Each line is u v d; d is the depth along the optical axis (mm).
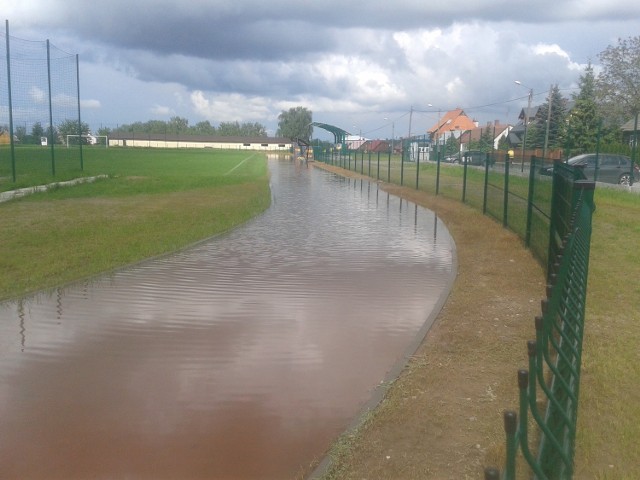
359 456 4309
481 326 7090
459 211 18141
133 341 6809
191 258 11352
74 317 7652
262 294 8797
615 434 4430
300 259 11359
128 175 34469
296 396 5422
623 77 38938
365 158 60938
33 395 5430
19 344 6703
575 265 4461
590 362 5750
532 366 2668
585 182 6414
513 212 13469
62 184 24469
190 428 4840
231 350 6539
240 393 5477
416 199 22828
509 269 10008
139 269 10375
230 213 17594
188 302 8359
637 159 26719
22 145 68312
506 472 2311
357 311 7957
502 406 5000
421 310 7988
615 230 13406
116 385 5641
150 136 137875
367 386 5625
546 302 3092
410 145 64688
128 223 15070
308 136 153125
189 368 6051
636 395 5086
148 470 4246
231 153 99688
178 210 18062
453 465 4145
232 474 4211
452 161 55250
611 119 39719
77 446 4559
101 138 132750
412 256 11688
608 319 7086
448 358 6121
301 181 35219
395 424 4746
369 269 10508
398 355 6387
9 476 4152
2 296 8430
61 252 11234
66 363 6168
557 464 3355
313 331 7156
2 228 14023
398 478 4023
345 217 17875
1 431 4785
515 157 31078
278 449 4535
